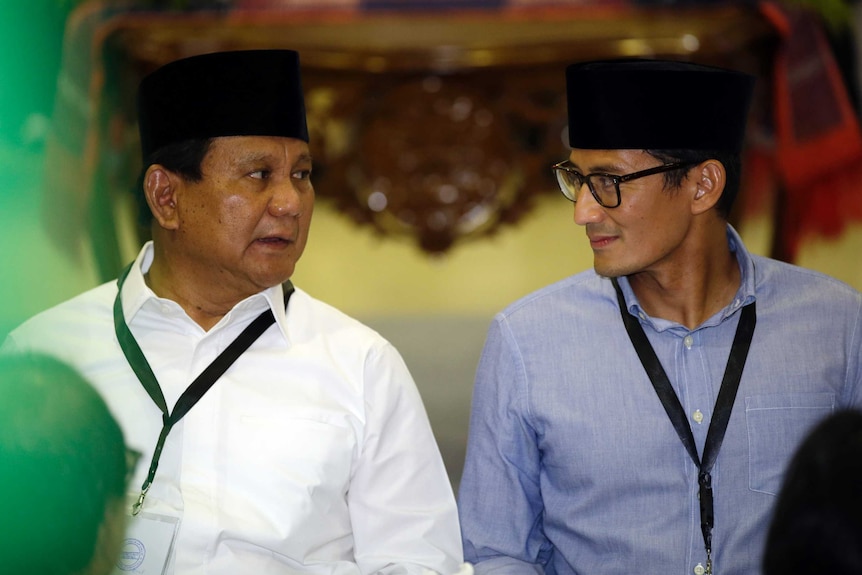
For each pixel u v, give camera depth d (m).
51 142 7.68
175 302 3.95
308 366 3.99
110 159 8.52
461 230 10.20
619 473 3.85
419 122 9.99
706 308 3.94
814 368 3.88
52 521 2.37
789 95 9.45
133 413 3.88
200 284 3.96
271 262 3.83
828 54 9.33
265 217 3.79
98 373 3.94
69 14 7.99
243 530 3.71
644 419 3.87
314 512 3.81
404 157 10.06
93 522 2.42
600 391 3.93
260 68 3.74
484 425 4.10
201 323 4.05
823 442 2.19
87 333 4.02
